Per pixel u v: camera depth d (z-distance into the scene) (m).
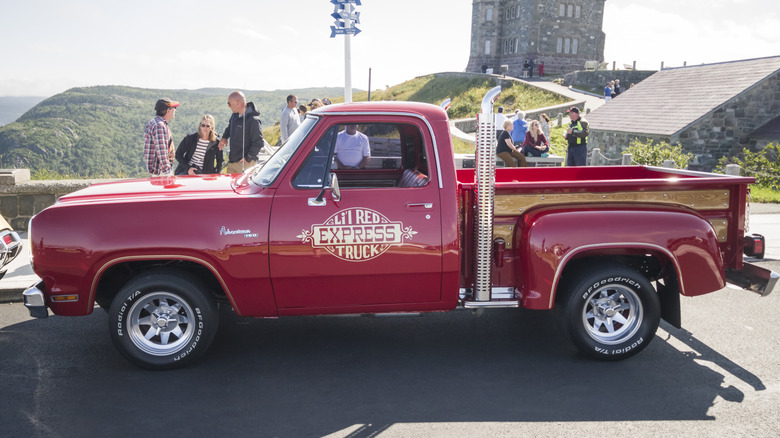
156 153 7.42
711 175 5.66
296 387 4.42
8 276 6.88
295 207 4.43
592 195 4.79
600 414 4.00
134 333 4.60
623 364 4.84
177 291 4.53
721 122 23.75
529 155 13.70
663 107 26.02
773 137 22.94
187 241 4.35
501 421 3.91
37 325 5.71
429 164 4.54
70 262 4.37
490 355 5.04
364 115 4.57
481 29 75.69
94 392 4.32
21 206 9.12
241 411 4.04
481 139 4.48
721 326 5.72
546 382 4.50
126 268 4.91
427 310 4.78
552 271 4.53
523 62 71.06
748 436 3.72
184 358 4.64
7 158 193.88
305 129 4.61
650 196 4.83
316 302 4.62
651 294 4.76
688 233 4.64
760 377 4.59
